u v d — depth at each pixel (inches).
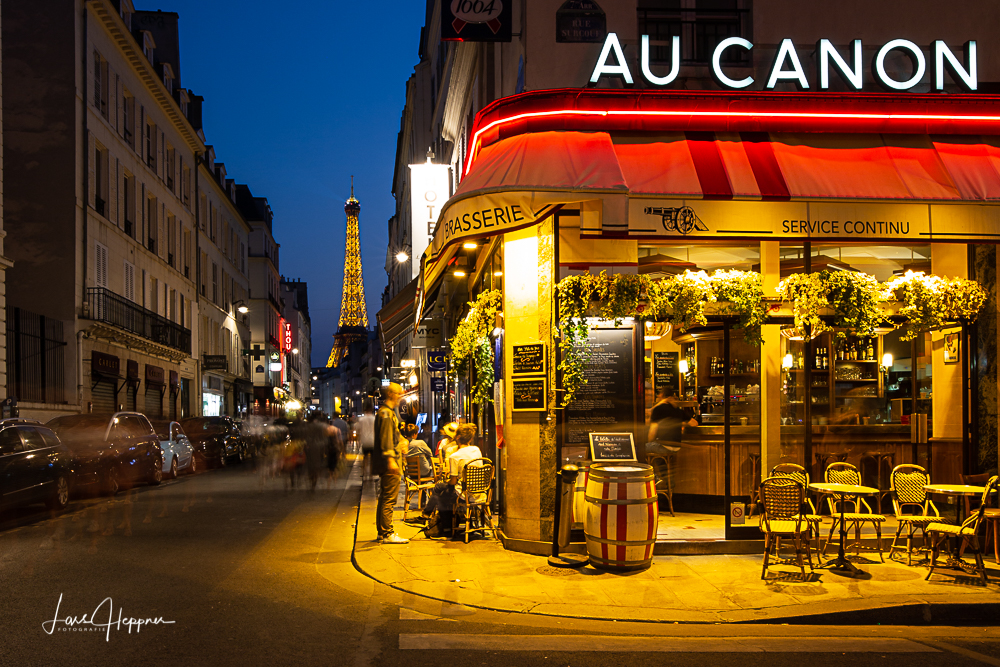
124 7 1101.1
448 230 330.0
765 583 281.3
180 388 1365.7
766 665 199.0
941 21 398.0
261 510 517.7
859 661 203.0
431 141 1210.6
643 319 354.3
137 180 1159.0
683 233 334.0
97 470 583.5
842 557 304.2
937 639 227.1
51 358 863.1
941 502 370.3
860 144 352.8
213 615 236.1
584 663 198.1
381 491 373.1
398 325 709.3
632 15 381.1
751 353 455.5
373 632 222.5
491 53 592.4
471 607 253.0
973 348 350.0
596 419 357.1
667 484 417.4
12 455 456.1
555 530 323.6
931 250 383.9
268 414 2356.1
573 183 311.3
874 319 349.4
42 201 901.2
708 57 386.0
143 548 351.9
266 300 2439.7
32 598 252.1
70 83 911.7
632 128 346.0
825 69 375.2
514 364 349.1
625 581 285.3
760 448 368.8
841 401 469.1
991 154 352.2
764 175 332.5
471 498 376.5
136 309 1099.9
